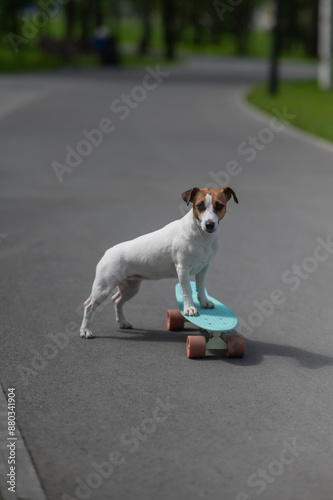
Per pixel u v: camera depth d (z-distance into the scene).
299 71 65.75
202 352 7.09
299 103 33.88
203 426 5.69
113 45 61.00
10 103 32.47
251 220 13.33
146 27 84.38
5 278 9.70
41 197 14.98
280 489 4.87
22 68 53.31
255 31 131.88
